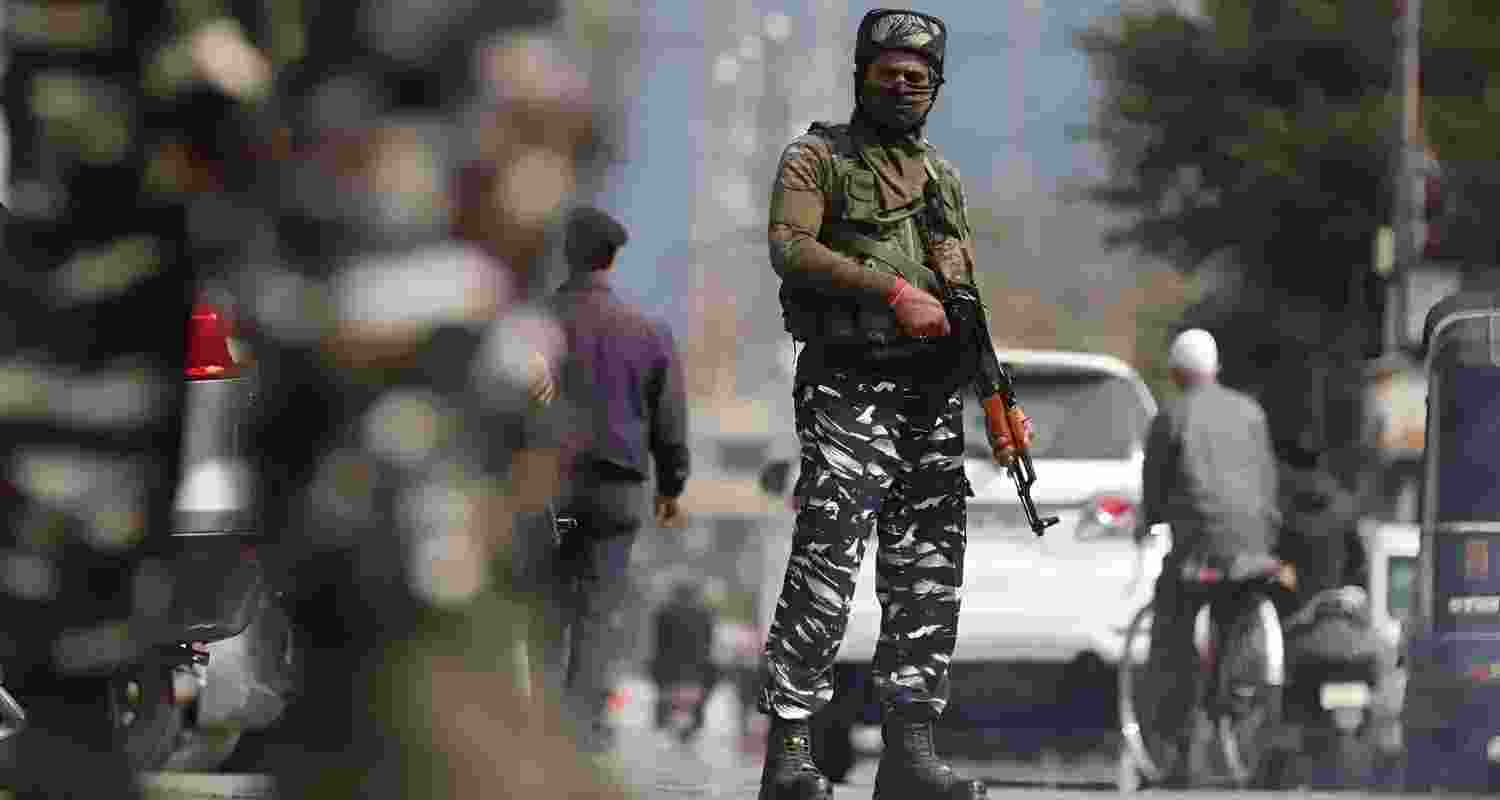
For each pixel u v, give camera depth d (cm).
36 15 654
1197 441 3647
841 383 1975
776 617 1998
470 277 639
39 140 660
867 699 3891
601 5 579
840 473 1972
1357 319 10050
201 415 779
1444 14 10425
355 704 635
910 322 1934
